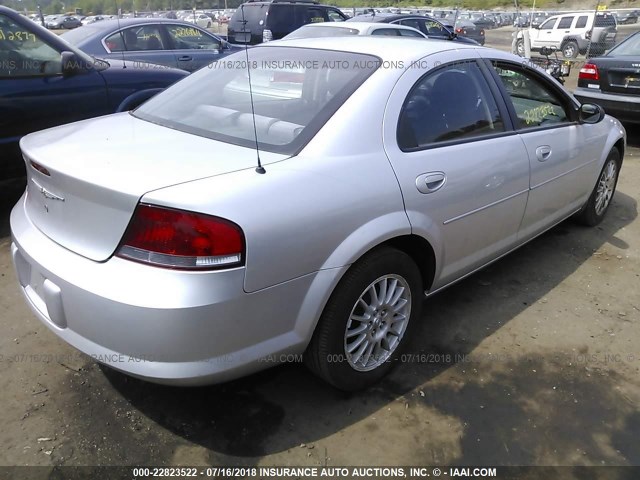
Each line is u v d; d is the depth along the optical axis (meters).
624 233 4.55
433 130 2.72
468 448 2.32
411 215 2.48
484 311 3.34
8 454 2.21
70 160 2.18
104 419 2.40
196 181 1.98
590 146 3.97
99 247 2.02
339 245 2.21
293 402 2.53
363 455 2.27
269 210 2.00
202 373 1.98
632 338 3.13
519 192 3.22
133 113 2.98
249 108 2.65
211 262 1.88
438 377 2.73
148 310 1.86
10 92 4.19
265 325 2.08
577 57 19.61
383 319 2.57
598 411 2.55
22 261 2.40
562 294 3.57
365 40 3.10
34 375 2.65
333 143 2.31
